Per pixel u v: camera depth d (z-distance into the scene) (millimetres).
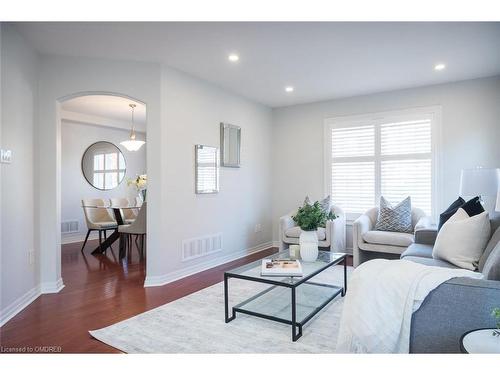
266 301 2932
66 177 6621
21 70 3066
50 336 2439
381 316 1623
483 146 4430
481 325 1510
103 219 6328
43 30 2969
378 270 1735
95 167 7141
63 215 6551
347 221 5406
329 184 5555
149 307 3037
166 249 3863
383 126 5105
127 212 6809
